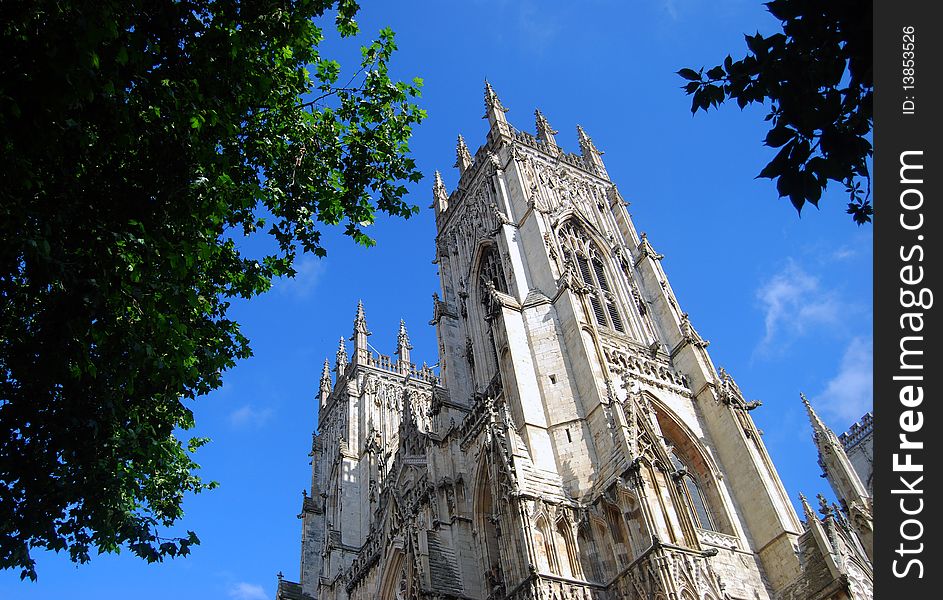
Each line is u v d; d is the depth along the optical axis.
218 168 29.67
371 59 38.34
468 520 65.94
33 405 30.64
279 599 100.00
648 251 81.56
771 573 54.50
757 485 58.41
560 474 55.97
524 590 48.16
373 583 78.12
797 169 19.70
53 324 28.23
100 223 27.52
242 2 32.06
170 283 28.69
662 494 49.53
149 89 27.22
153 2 28.66
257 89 31.11
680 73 20.89
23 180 23.83
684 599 44.31
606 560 50.25
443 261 97.69
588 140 102.12
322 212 37.00
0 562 30.95
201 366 33.81
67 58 22.97
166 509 39.41
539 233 76.06
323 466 120.75
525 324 67.56
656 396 64.62
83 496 32.84
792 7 19.22
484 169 94.06
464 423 72.50
